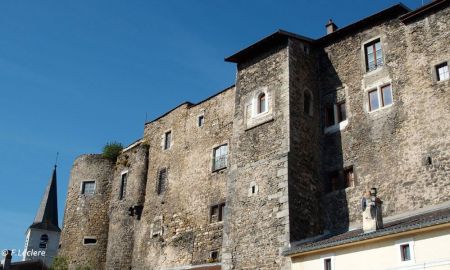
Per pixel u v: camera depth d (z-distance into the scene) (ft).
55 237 180.14
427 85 62.85
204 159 86.89
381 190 62.90
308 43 76.02
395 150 63.26
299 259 58.34
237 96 77.46
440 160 58.95
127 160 104.63
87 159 110.93
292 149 66.95
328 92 73.26
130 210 97.14
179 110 96.53
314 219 65.87
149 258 89.51
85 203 106.93
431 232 46.75
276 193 65.31
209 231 80.43
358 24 71.77
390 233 49.06
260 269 63.05
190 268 77.77
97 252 102.06
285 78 71.20
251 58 78.07
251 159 70.85
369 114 67.46
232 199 70.59
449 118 59.67
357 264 51.72
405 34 67.05
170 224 88.12
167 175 93.30
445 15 63.82
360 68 70.54
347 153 68.08
